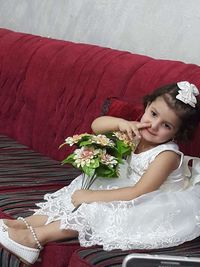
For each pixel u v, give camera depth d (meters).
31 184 2.64
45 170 2.86
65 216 2.11
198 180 2.28
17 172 2.79
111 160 2.23
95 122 2.46
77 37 3.64
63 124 3.06
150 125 2.26
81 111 2.96
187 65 2.65
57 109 3.11
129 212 2.12
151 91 2.59
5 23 4.29
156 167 2.20
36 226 2.21
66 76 3.09
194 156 2.43
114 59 2.92
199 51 2.94
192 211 2.18
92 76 2.95
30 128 3.28
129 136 2.29
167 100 2.23
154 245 2.07
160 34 3.13
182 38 3.02
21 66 3.39
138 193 2.16
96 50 3.07
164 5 3.10
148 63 2.78
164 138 2.25
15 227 2.21
